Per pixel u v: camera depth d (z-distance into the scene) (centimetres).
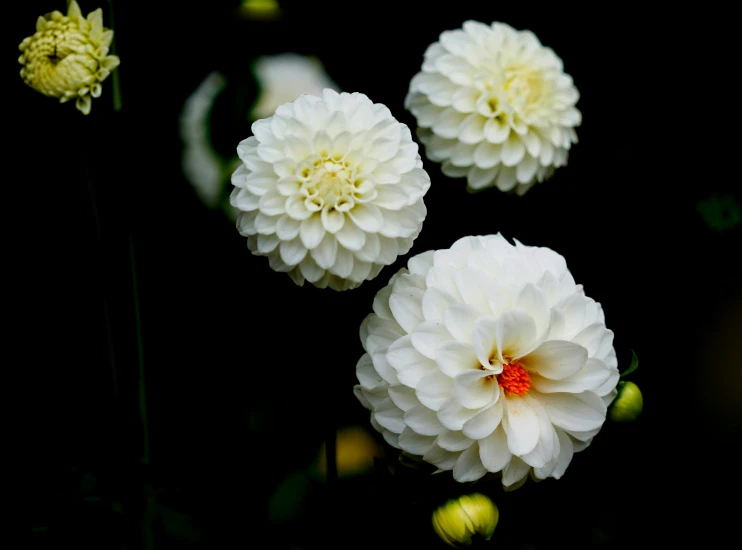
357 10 85
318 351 77
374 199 65
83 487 71
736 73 87
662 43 87
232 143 79
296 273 65
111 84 70
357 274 65
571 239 86
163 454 76
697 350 87
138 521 71
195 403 81
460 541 65
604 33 87
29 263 80
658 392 86
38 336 80
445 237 82
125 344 73
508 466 64
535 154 75
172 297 83
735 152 87
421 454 64
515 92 75
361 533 71
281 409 79
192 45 83
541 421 64
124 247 73
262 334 81
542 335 63
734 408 86
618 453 77
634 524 77
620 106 88
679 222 87
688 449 84
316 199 64
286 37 84
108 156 76
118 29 81
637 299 87
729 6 86
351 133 65
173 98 83
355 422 78
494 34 77
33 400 79
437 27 86
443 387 63
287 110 65
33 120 78
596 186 87
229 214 79
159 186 83
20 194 79
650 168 88
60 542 71
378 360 64
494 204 82
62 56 68
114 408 73
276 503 75
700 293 88
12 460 75
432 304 64
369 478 73
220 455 76
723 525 80
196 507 73
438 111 76
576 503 74
